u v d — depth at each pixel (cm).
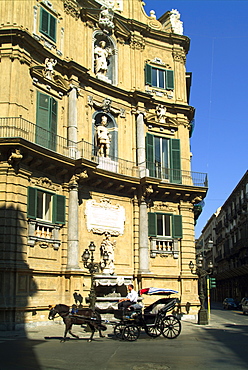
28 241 2358
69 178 2686
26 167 2416
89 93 3022
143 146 3203
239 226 6788
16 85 2459
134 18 3450
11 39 2489
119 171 3072
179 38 3609
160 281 3038
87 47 3095
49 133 2658
